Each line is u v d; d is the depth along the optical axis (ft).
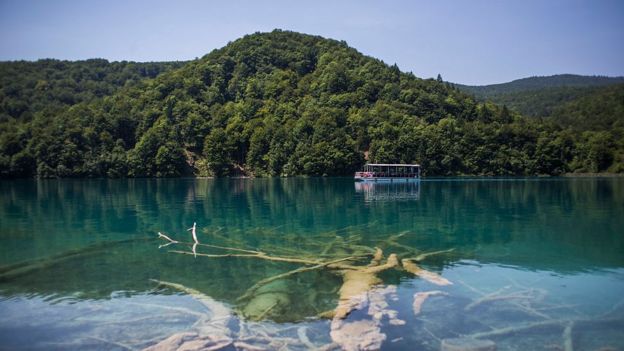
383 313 44.60
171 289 53.88
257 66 563.48
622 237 83.82
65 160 362.12
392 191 209.77
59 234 90.79
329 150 362.94
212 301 49.39
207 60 574.97
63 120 389.19
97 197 183.42
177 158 382.83
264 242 82.12
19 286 55.36
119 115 419.33
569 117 526.16
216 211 131.23
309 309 46.70
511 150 393.70
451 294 50.55
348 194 192.24
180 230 95.81
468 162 387.75
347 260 67.26
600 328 41.60
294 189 228.02
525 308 46.39
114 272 61.46
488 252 71.87
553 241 80.43
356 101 456.04
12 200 170.91
